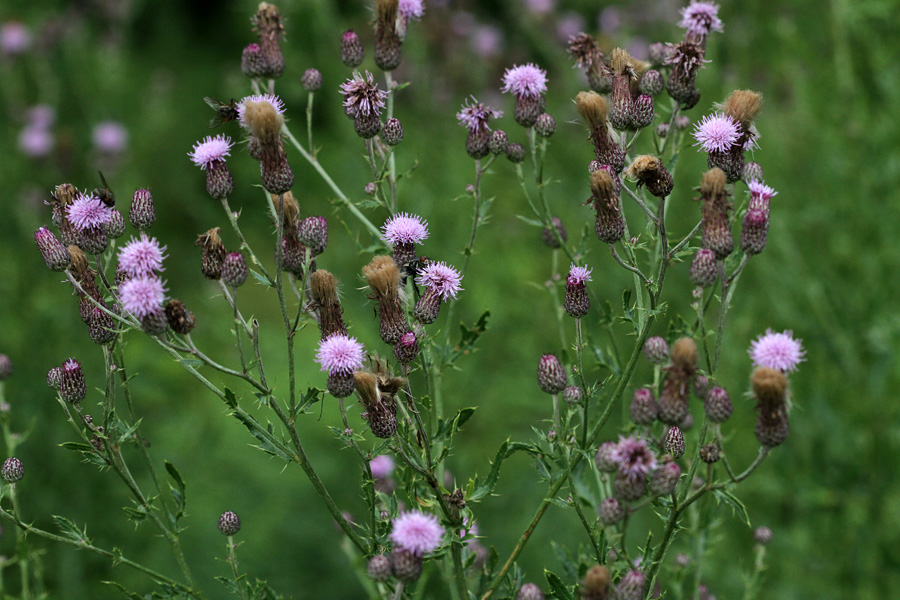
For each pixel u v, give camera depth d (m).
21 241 11.12
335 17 12.27
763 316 9.00
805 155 9.34
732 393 8.47
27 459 8.77
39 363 9.37
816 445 8.00
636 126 4.84
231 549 4.75
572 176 10.61
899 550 7.50
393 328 4.46
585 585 3.73
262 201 15.21
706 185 4.43
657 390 4.55
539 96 5.51
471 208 10.21
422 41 11.98
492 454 8.36
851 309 8.08
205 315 11.90
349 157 10.14
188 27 21.81
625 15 13.28
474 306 9.09
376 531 4.48
